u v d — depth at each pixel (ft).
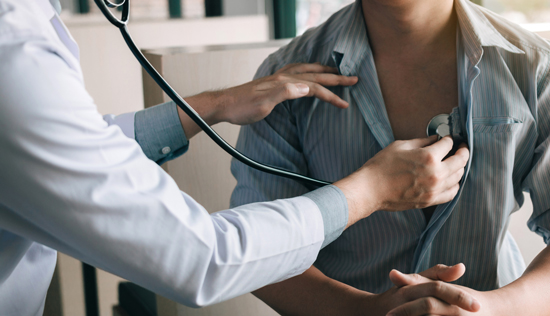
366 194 2.25
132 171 1.80
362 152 2.77
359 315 2.40
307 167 3.00
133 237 1.76
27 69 1.63
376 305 2.33
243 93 2.86
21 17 1.73
